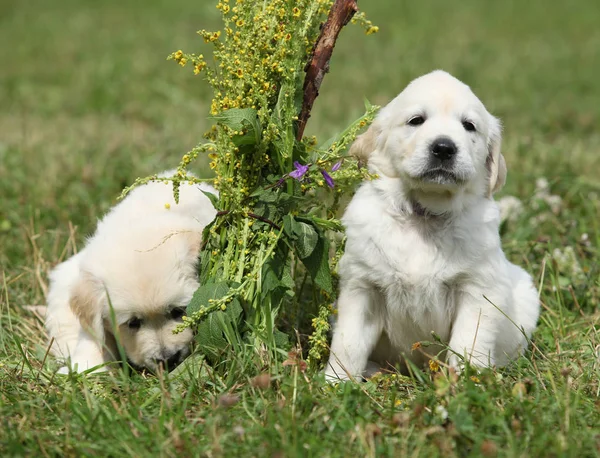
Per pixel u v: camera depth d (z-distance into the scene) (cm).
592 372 470
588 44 1873
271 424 376
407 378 466
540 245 647
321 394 421
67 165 886
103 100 1303
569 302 597
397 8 2372
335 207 521
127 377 445
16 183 827
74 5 2453
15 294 605
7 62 1644
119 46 1794
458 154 471
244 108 467
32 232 672
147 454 362
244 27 473
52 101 1311
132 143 962
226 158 475
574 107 1267
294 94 474
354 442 376
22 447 371
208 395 436
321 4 486
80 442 377
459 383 427
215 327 463
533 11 2333
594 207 727
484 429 381
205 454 361
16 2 2483
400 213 497
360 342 499
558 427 388
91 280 510
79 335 542
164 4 2455
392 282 495
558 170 848
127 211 555
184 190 576
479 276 489
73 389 421
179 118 1171
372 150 523
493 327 490
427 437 377
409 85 518
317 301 529
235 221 479
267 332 458
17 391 444
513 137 1068
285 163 478
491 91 1373
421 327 507
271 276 468
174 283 502
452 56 1688
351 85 1416
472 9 2367
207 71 477
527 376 461
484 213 500
